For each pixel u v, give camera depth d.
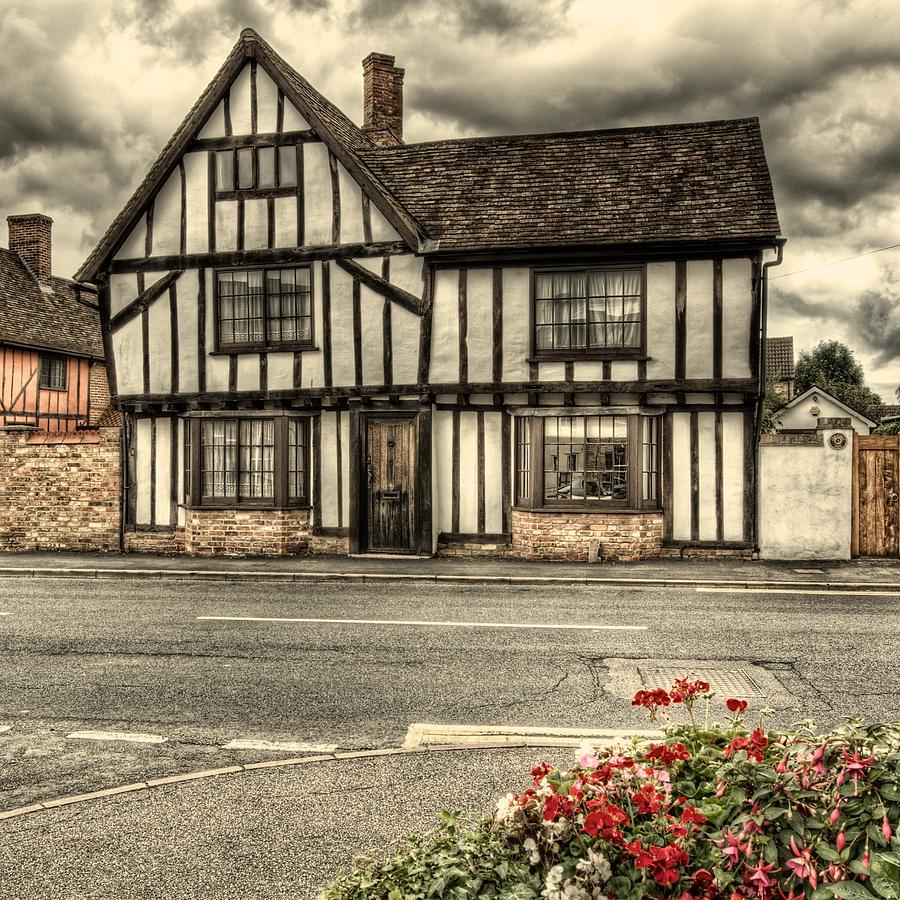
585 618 9.85
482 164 16.25
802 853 2.63
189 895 3.89
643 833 2.93
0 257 26.95
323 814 4.70
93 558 15.28
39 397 25.20
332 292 15.16
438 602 10.99
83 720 6.54
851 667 7.57
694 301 14.05
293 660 8.10
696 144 15.66
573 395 14.48
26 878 4.07
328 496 15.53
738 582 11.98
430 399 14.82
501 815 3.12
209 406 15.72
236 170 15.56
